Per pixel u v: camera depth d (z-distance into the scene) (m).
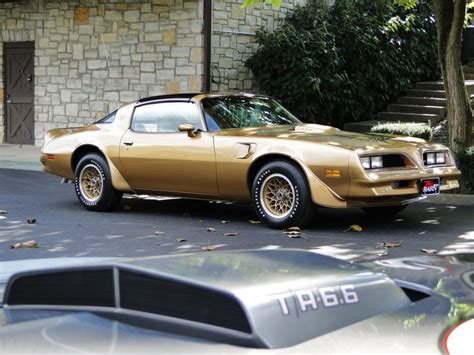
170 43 14.16
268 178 7.32
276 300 1.34
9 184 11.11
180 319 1.34
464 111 9.96
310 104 13.89
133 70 14.71
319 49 13.90
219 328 1.29
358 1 15.99
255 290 1.34
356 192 6.81
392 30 15.01
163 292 1.38
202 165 7.69
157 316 1.37
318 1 15.67
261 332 1.25
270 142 7.25
